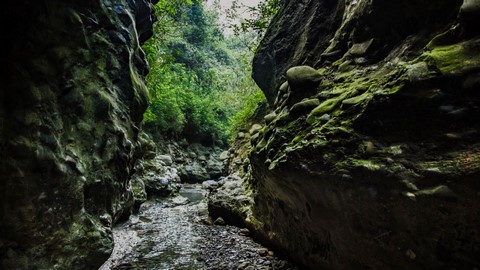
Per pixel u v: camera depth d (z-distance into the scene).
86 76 4.35
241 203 7.20
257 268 4.57
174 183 12.20
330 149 2.96
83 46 4.32
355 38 4.14
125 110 5.17
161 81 18.25
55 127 3.68
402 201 2.28
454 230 2.03
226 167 14.29
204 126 23.64
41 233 3.33
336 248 3.34
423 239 2.22
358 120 2.80
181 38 26.89
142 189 9.05
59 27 3.88
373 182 2.50
